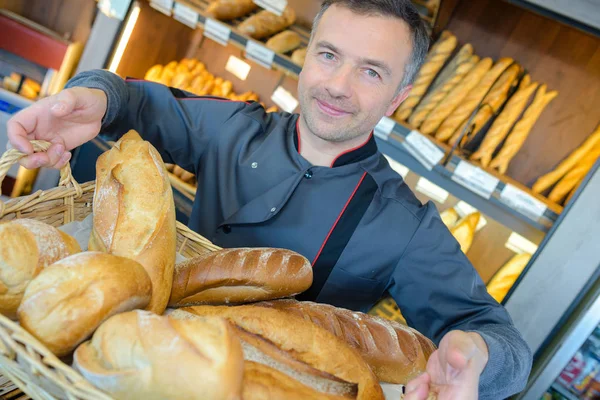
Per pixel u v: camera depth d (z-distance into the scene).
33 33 2.32
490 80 2.27
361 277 1.39
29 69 2.43
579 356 2.03
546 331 2.00
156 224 1.04
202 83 2.68
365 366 0.95
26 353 0.69
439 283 1.34
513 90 2.33
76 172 2.51
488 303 1.29
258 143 1.44
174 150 1.49
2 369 0.78
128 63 2.54
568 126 2.28
